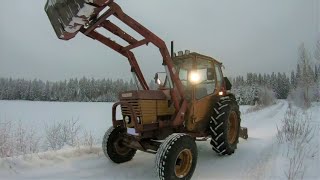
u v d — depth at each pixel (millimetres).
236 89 49812
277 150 5293
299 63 24406
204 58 5305
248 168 4508
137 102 4285
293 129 6469
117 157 4895
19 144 5527
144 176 4316
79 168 4602
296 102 26234
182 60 5324
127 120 4441
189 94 4984
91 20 3953
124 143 4852
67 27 3756
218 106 5273
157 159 3766
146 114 4336
